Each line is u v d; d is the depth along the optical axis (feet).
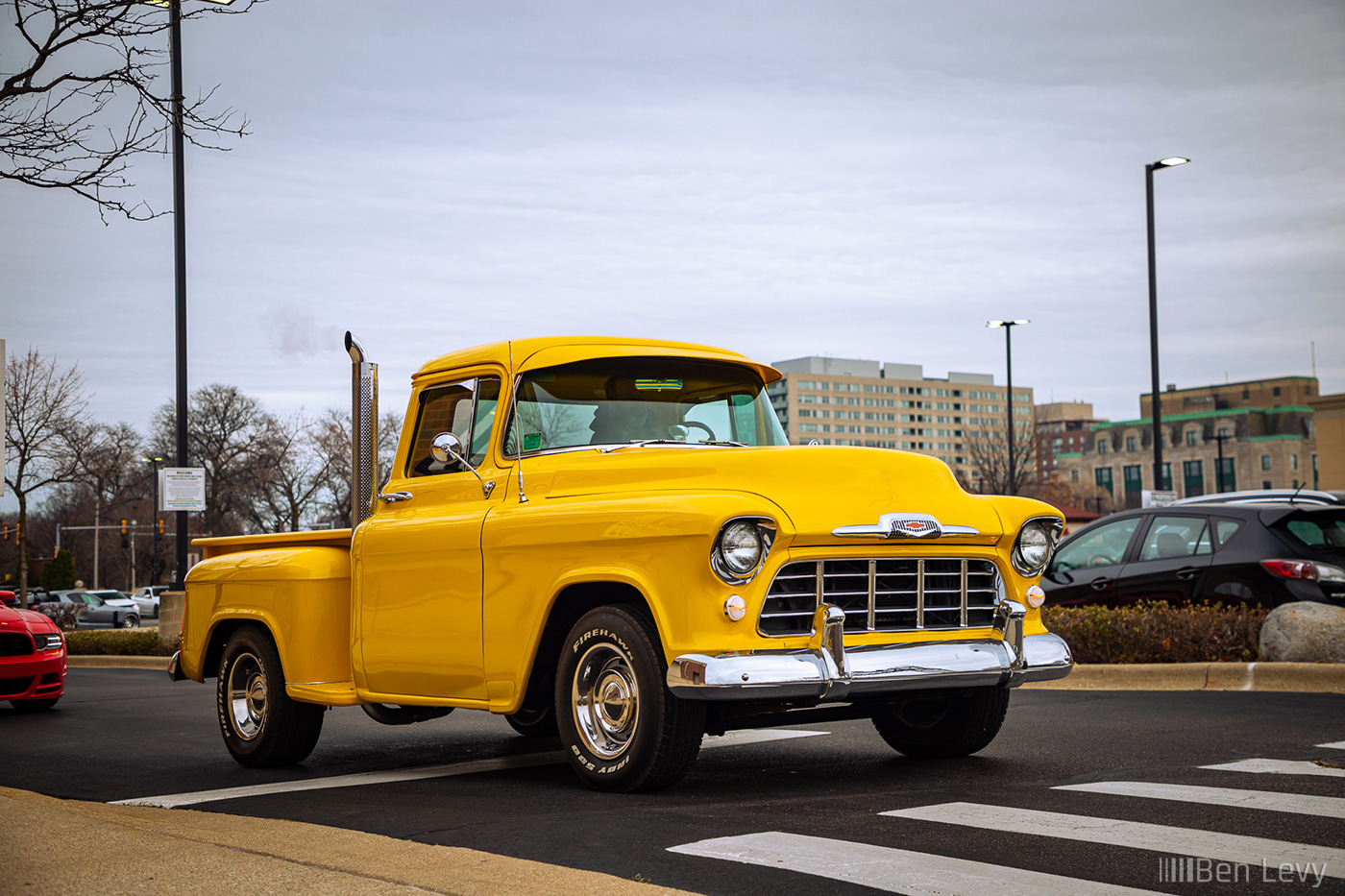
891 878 14.24
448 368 24.90
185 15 26.73
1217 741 24.98
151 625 188.24
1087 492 501.97
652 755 19.67
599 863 15.28
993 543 21.43
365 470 25.23
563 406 23.02
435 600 23.20
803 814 18.16
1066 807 18.43
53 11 25.48
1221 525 38.70
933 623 20.93
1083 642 38.96
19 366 133.49
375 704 25.77
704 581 18.97
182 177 71.05
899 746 24.75
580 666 20.88
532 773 23.97
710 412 24.12
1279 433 518.37
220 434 224.74
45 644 40.86
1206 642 37.01
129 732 34.14
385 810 19.88
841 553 19.70
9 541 238.48
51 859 15.01
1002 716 23.27
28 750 30.53
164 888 13.69
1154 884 13.97
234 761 27.78
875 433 592.19
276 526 228.63
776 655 18.95
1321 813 17.70
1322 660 34.60
